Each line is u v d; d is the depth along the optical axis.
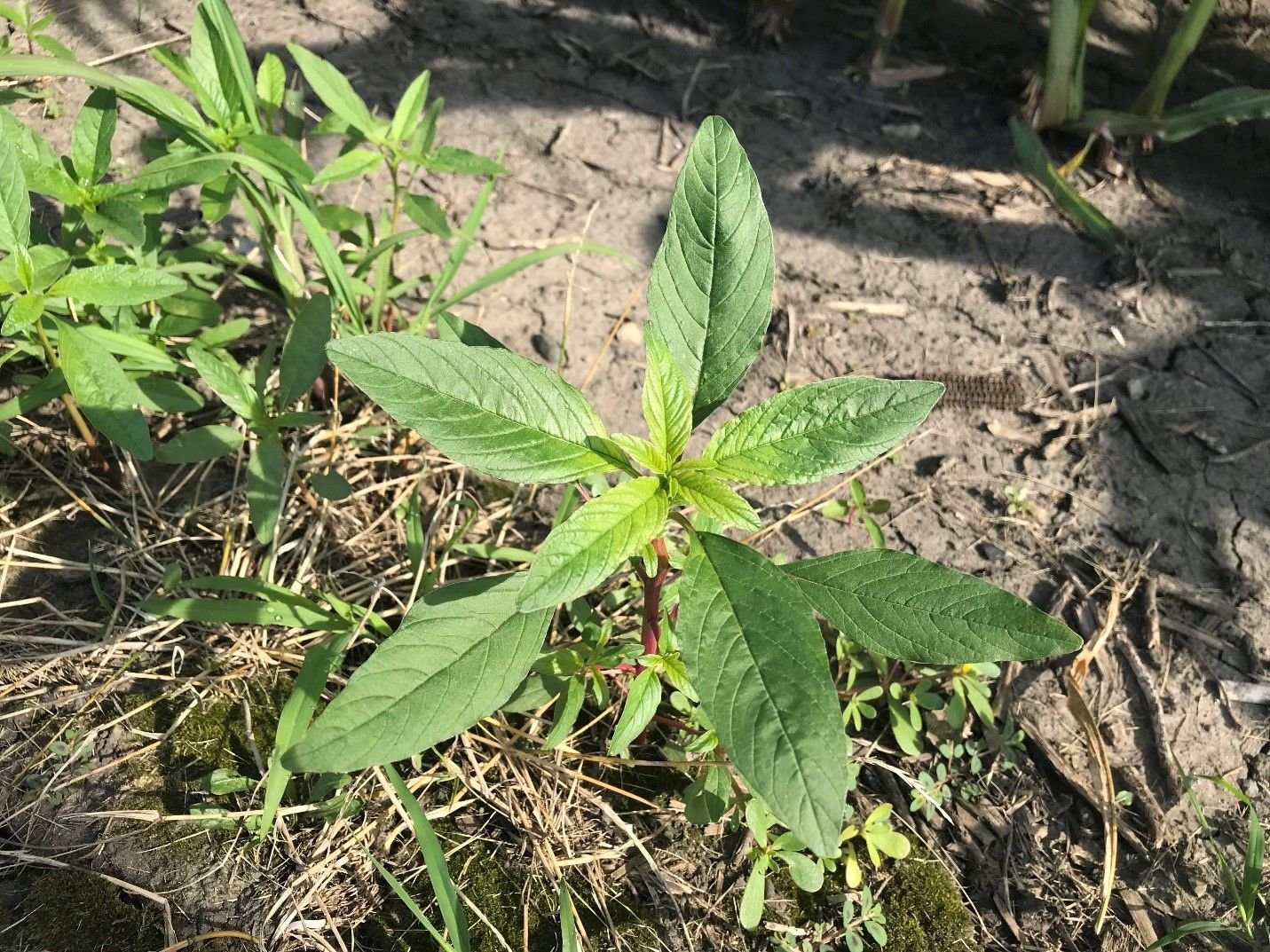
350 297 0.53
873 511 0.56
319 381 0.59
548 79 0.81
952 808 0.50
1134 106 0.78
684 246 0.37
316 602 0.49
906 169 0.78
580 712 0.50
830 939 0.45
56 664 0.48
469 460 0.32
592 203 0.73
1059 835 0.49
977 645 0.34
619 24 0.86
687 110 0.80
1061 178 0.76
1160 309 0.71
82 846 0.43
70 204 0.47
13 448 0.52
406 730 0.32
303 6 0.82
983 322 0.69
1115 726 0.53
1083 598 0.57
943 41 0.87
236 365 0.55
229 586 0.46
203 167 0.47
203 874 0.43
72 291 0.44
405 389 0.31
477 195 0.72
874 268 0.72
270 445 0.47
